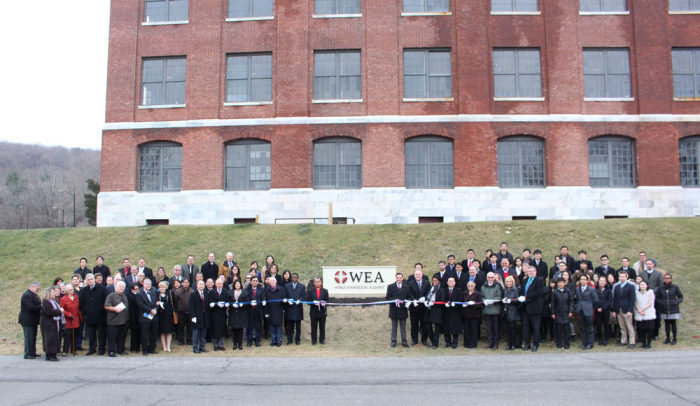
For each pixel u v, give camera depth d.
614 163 32.19
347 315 18.91
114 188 32.31
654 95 32.06
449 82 32.25
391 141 31.56
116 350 15.78
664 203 31.45
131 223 32.03
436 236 24.89
